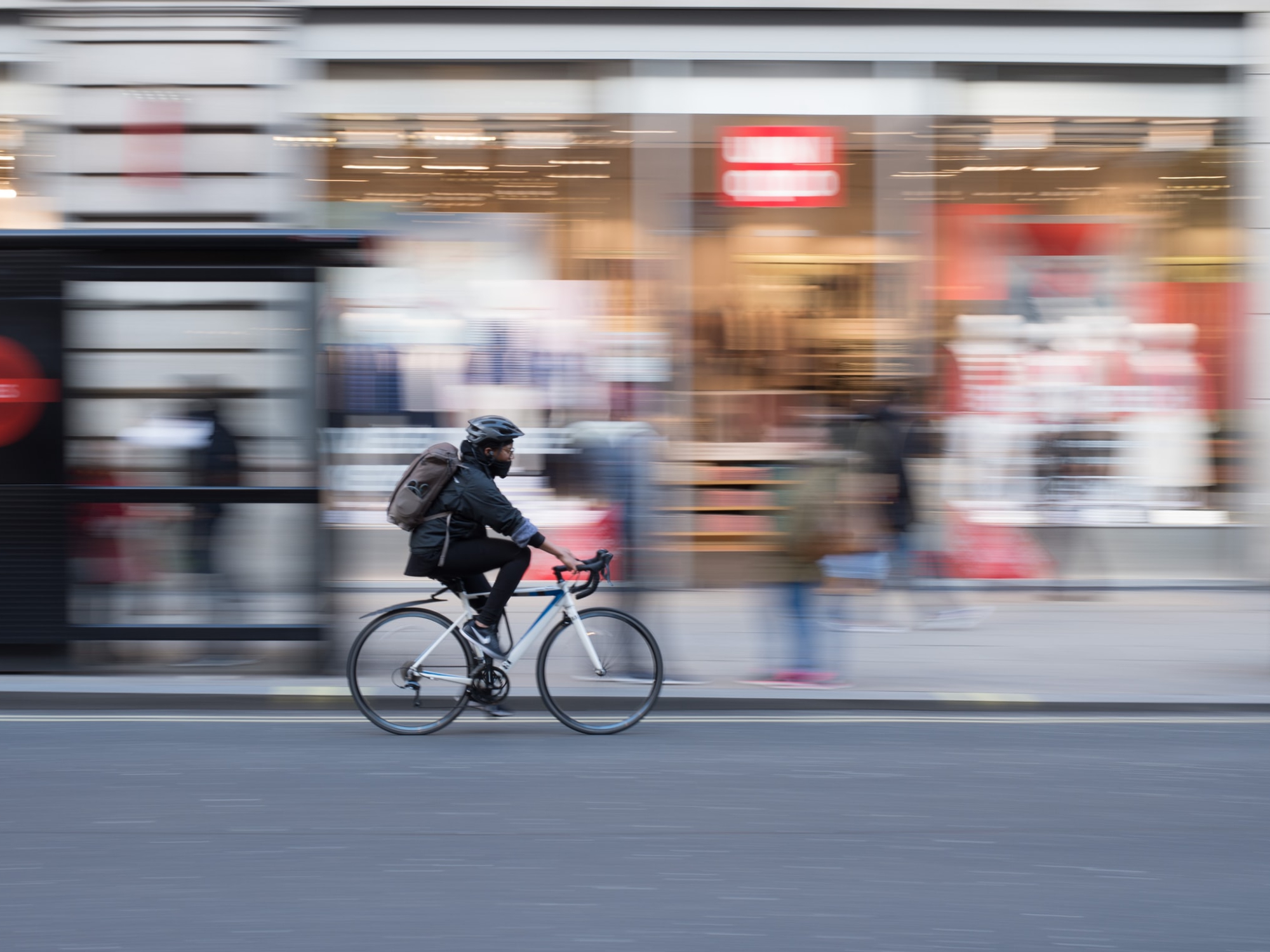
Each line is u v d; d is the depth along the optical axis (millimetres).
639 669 9961
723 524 17031
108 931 5867
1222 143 16969
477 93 16688
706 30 16594
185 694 10914
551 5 16328
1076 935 5867
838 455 11508
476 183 16891
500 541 9789
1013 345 17344
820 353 17328
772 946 5727
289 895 6332
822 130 16953
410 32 16328
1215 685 11344
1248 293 17016
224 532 11727
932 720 10367
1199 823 7570
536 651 10016
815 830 7398
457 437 17016
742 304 17297
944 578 15406
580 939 5789
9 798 8016
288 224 16281
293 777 8508
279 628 11695
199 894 6348
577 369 17094
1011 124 16953
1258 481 17031
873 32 16656
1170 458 17203
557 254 17000
